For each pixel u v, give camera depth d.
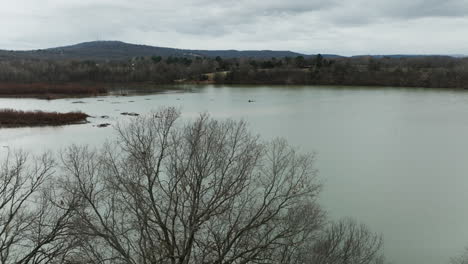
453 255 15.54
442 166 27.91
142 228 9.63
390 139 36.41
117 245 9.36
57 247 12.17
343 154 30.48
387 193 22.08
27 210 14.73
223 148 18.89
